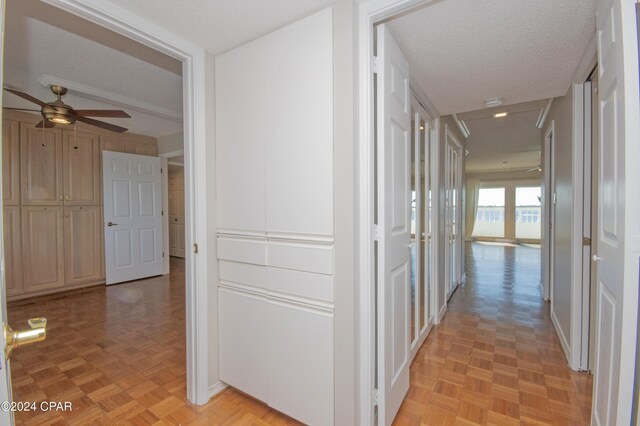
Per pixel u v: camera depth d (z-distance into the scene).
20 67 2.52
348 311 1.44
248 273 1.81
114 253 4.56
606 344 1.29
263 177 1.73
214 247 1.94
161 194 5.19
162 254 5.21
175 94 3.14
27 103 3.44
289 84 1.61
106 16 1.42
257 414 1.74
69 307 3.54
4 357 0.60
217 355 1.95
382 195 1.48
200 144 1.84
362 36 1.44
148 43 1.63
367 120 1.45
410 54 1.91
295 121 1.59
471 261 6.55
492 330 2.88
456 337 2.74
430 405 1.81
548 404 1.81
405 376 1.85
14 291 3.75
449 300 3.80
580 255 2.17
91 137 4.43
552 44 1.79
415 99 2.39
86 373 2.16
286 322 1.65
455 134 4.11
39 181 3.94
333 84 1.47
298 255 1.59
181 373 2.17
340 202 1.46
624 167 1.08
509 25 1.61
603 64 1.29
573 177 2.21
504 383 2.03
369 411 1.48
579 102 2.16
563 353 2.43
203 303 1.85
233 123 1.86
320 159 1.51
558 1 1.43
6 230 3.70
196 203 1.83
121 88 2.98
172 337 2.74
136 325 3.02
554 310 2.97
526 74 2.18
